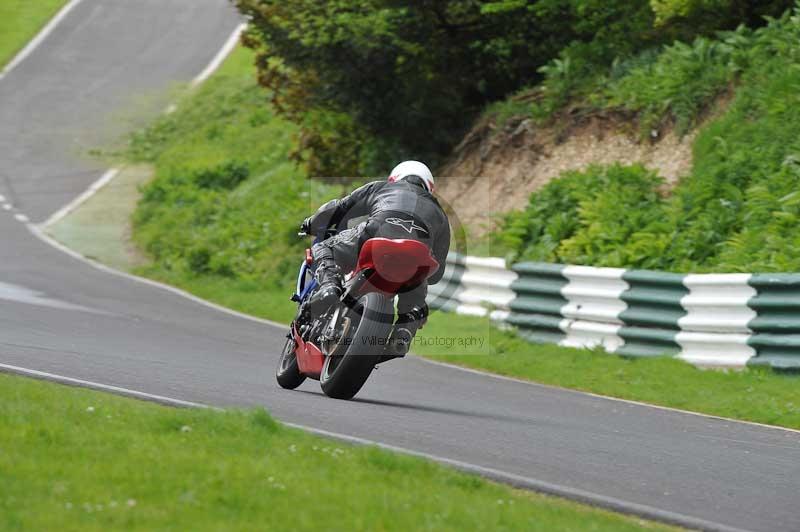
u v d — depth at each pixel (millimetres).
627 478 24094
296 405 29734
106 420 23453
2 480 17828
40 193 98438
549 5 69562
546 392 37812
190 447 21453
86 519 16422
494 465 24297
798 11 61250
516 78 76500
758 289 41656
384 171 76000
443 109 75625
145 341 42875
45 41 144375
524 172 66500
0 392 25656
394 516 17703
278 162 95375
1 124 119500
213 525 16594
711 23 65750
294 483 19188
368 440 25500
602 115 64688
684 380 40156
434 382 38344
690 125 60469
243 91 119875
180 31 147375
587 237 54562
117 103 125438
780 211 49531
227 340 46219
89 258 76750
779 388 38094
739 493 23406
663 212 54344
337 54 72250
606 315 46281
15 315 47344
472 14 72812
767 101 56344
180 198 88750
